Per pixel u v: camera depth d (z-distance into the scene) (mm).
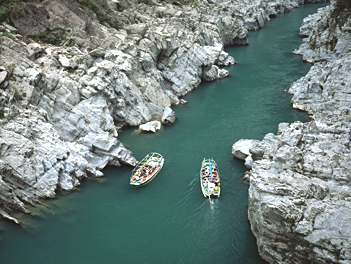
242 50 105062
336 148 35969
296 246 28906
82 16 66000
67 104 47875
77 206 39469
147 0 104438
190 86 75250
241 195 41375
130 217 38250
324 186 32125
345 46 71312
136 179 43562
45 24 58250
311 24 113688
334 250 27109
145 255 33500
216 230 36344
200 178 44156
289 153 35375
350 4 80312
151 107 61688
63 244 34344
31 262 32188
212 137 54531
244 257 33000
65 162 42375
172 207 39844
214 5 132625
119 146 47625
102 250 33938
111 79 54594
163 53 72500
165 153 50406
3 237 34094
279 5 161875
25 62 46406
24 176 37719
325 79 59031
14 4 55656
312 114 60031
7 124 39125
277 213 29500
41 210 37719
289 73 82312
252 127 57156
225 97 70688
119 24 79375
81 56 54438
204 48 89938
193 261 32812
